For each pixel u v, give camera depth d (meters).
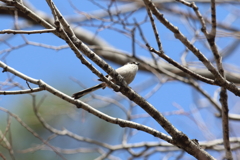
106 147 11.07
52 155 11.05
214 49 7.09
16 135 10.87
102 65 6.47
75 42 6.29
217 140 11.15
